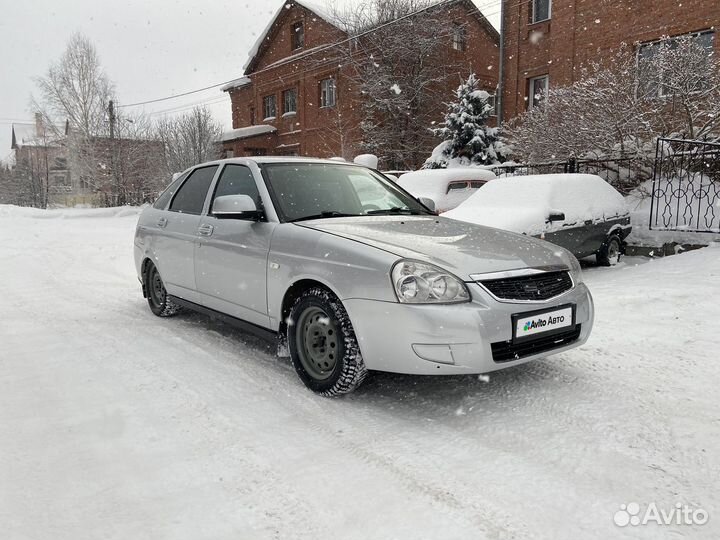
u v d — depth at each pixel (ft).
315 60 84.53
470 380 10.94
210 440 8.46
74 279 23.59
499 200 24.36
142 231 16.81
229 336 14.43
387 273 9.02
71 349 13.17
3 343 13.73
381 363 9.23
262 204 12.07
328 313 9.91
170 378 11.18
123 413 9.45
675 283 18.83
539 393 10.17
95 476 7.41
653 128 32.19
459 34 79.82
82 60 91.56
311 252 10.28
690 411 9.20
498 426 8.86
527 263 9.83
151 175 92.73
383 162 76.48
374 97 73.31
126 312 17.30
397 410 9.60
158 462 7.79
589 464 7.59
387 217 12.36
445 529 6.19
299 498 6.86
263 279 11.34
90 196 99.50
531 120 39.96
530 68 56.18
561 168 36.40
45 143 104.63
